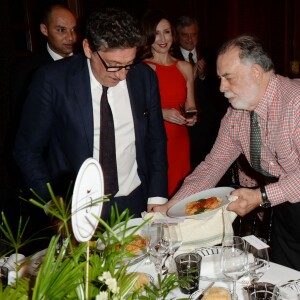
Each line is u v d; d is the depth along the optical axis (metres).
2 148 3.87
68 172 2.13
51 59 3.31
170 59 3.38
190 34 4.04
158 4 5.81
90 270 1.05
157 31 3.20
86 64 2.04
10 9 4.22
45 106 2.04
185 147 3.36
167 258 1.69
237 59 1.87
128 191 2.21
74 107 2.02
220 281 1.55
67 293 0.98
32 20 4.41
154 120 2.26
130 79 2.13
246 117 2.10
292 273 1.55
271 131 1.97
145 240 1.58
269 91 1.92
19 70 3.25
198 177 2.31
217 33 6.60
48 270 0.96
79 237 0.98
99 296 0.92
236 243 1.51
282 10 6.69
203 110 3.88
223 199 2.01
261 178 2.70
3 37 3.84
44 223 3.27
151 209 2.19
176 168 3.31
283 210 2.13
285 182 1.95
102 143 2.07
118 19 1.74
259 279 1.53
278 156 2.02
